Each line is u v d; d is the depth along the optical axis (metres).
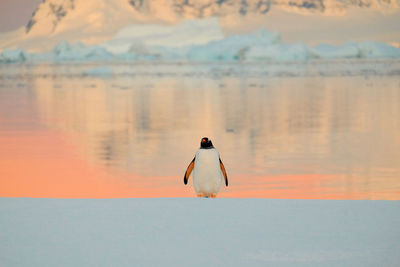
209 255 14.28
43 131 81.56
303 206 20.45
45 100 142.00
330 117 95.75
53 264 13.61
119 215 18.98
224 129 82.25
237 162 54.56
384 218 18.34
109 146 66.44
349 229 16.91
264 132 78.25
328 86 180.00
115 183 44.59
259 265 13.46
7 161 55.19
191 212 19.39
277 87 181.12
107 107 122.12
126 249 14.86
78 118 100.25
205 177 23.20
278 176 47.19
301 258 13.99
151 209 19.98
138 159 56.75
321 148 63.47
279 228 17.08
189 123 90.69
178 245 15.23
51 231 16.81
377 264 13.48
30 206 20.70
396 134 74.06
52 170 50.53
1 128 85.19
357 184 43.91
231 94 155.12
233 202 21.33
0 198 22.42
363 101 125.38
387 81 199.25
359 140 69.25
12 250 14.80
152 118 99.12
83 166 52.56
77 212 19.50
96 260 13.90
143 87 191.88
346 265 13.43
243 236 16.12
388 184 43.81
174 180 45.69
